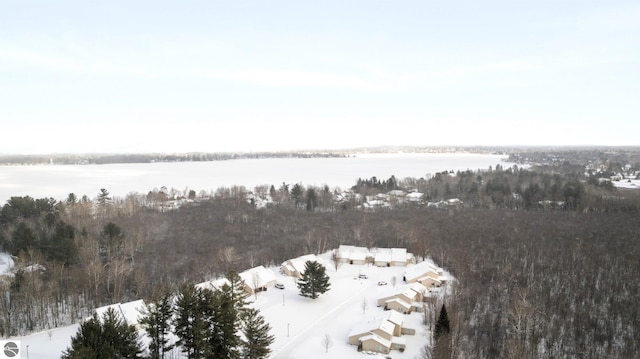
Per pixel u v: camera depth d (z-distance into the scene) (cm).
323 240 13038
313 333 7188
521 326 6769
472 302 8094
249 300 8612
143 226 14112
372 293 9169
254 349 5459
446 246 11894
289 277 10131
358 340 6744
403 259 11181
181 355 5881
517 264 10144
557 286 8788
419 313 8125
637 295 8175
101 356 4106
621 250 10719
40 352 6316
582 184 18725
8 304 7850
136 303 7331
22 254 9069
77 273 8731
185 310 5006
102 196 18088
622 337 6869
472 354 6269
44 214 13788
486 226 14012
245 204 19300
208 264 10575
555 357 6353
